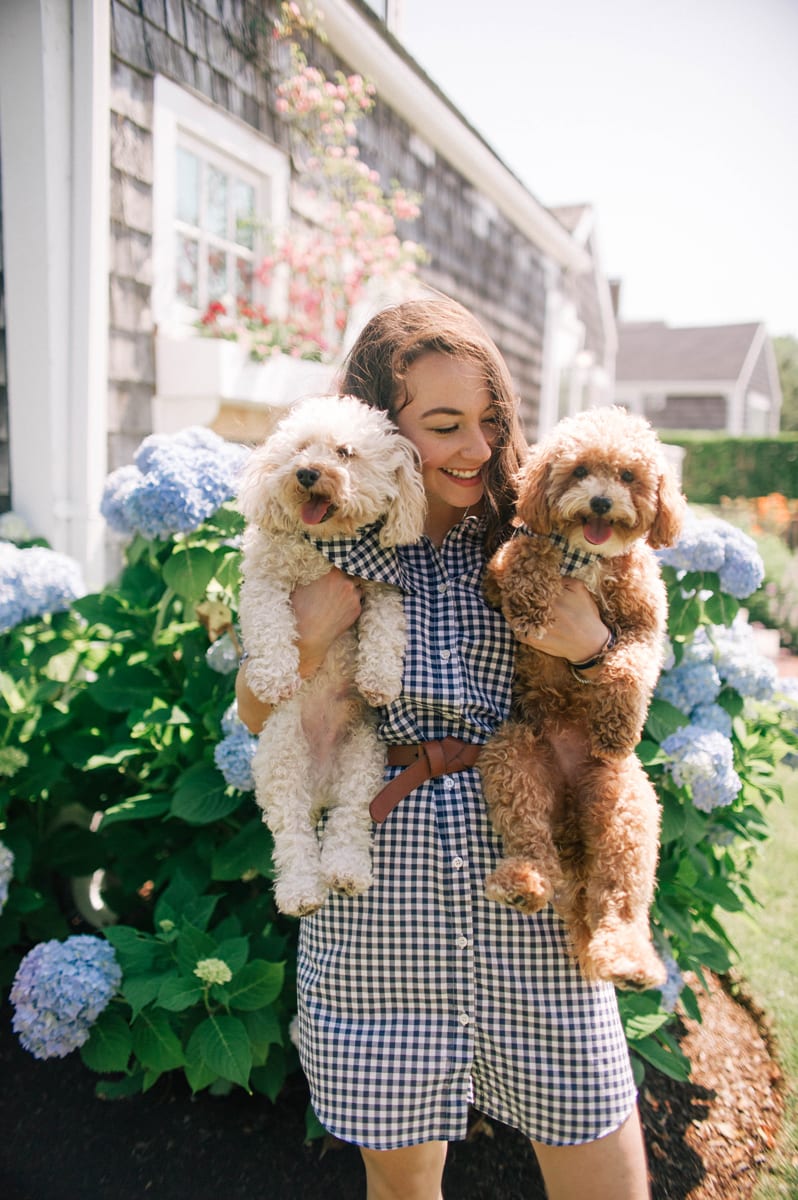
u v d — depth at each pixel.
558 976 1.50
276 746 1.75
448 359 1.64
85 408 3.97
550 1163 1.51
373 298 5.84
